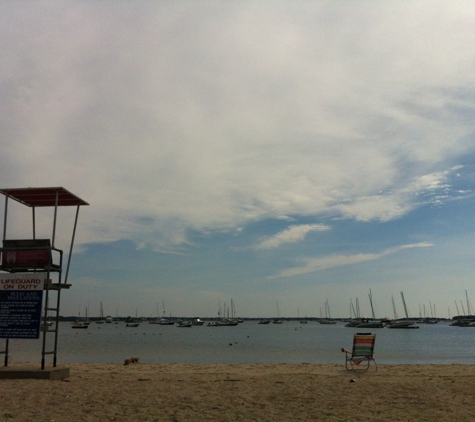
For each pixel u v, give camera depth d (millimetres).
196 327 166000
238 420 7633
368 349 15180
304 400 9281
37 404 8648
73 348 44500
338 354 34562
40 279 12266
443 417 7812
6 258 12484
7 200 12789
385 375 13656
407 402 9047
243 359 29375
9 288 12336
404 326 134250
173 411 8195
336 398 9492
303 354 34906
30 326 12188
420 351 41594
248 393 10000
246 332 112000
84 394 9617
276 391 10266
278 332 111438
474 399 9289
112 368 16641
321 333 103562
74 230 13617
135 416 7805
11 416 7730
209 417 7809
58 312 12891
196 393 9906
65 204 13961
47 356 31453
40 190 12586
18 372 11836
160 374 13695
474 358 31969
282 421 7578
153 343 57500
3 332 12227
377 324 137625
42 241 12438
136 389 10305
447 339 72562
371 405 8797
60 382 11289
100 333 105125
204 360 28734
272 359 29234
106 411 8141
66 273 13320
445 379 12453
